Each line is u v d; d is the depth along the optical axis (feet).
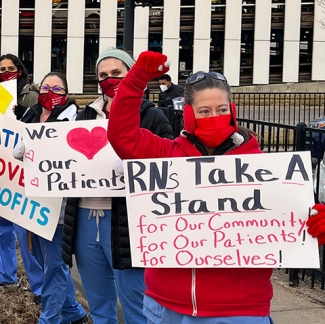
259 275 9.00
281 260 8.86
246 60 101.60
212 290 8.89
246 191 8.96
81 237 12.37
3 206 14.17
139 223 9.14
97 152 12.05
